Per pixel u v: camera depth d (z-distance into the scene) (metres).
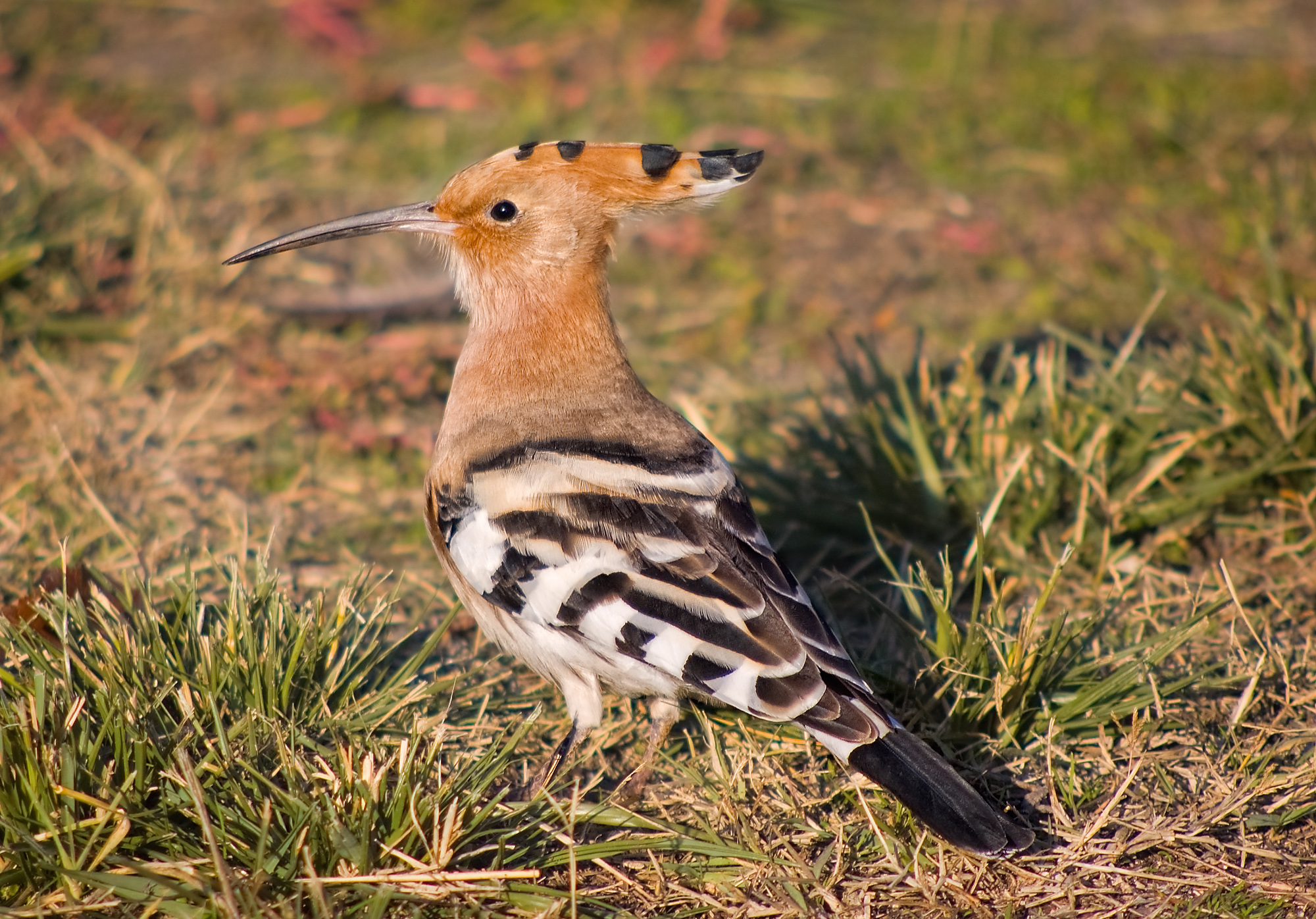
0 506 9.33
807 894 6.54
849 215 14.13
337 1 17.70
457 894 6.25
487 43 17.17
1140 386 9.59
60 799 6.30
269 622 7.44
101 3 18.02
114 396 10.81
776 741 7.56
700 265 13.42
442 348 12.01
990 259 13.38
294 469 10.34
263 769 6.84
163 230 12.73
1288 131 15.05
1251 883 6.62
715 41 17.02
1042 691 7.74
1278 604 8.66
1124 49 17.09
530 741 7.70
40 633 7.47
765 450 10.61
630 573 6.86
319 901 5.88
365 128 15.31
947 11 18.17
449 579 7.82
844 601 9.05
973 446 9.66
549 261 8.12
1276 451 9.33
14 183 12.26
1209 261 12.92
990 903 6.55
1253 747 7.41
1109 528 9.08
